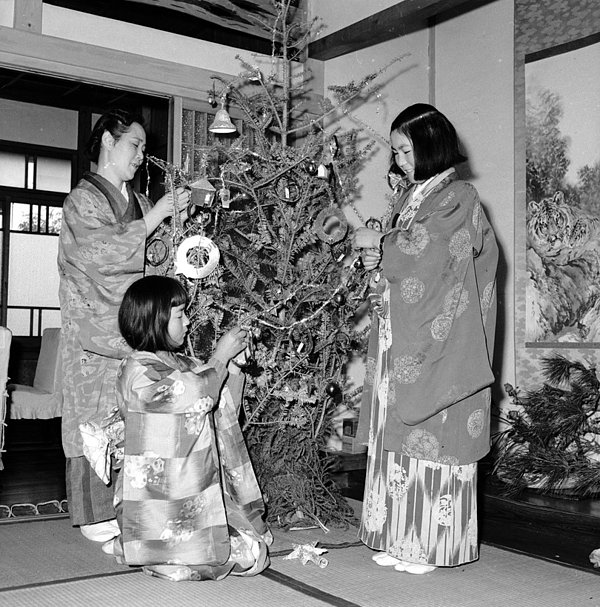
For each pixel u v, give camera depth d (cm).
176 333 253
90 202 287
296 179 324
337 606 219
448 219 248
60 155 701
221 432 268
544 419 376
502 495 339
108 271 283
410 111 258
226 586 236
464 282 247
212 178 310
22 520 315
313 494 322
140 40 388
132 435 237
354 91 368
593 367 396
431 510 248
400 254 250
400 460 252
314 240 322
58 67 363
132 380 239
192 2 404
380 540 257
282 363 319
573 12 428
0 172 679
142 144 301
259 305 318
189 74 399
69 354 285
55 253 704
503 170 466
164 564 237
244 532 251
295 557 268
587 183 416
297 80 441
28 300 693
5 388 397
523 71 450
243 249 328
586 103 419
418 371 245
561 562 272
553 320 428
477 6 484
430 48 507
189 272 291
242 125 417
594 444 387
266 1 430
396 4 400
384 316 266
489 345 262
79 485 282
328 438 429
